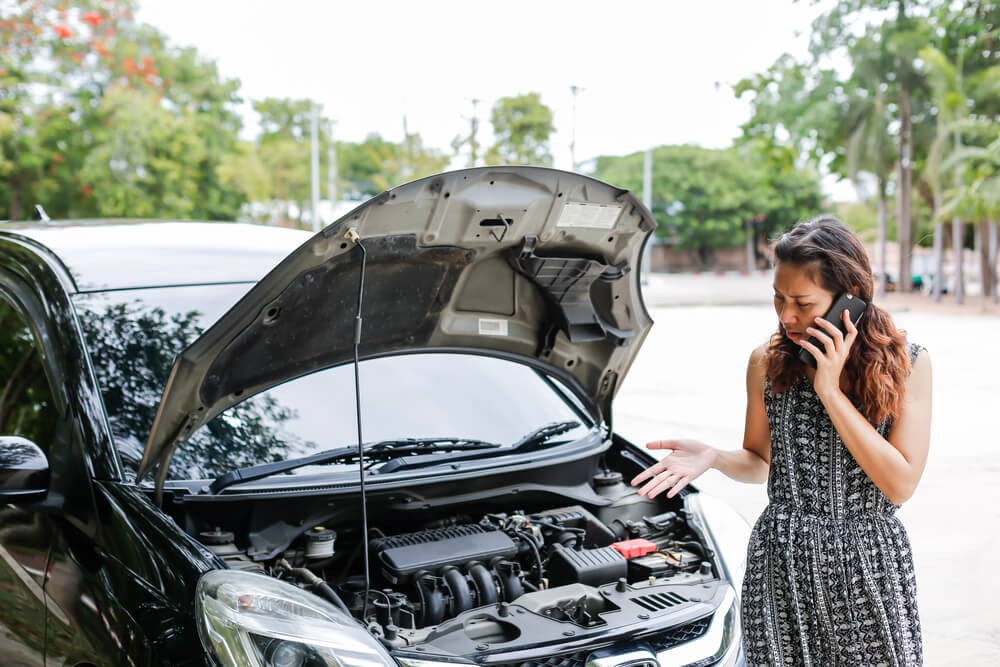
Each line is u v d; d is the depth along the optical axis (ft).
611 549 9.08
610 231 9.03
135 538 7.41
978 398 38.58
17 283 9.77
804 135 133.49
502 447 9.84
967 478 24.21
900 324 84.74
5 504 8.32
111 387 8.76
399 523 9.27
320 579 7.77
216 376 7.88
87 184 103.71
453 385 10.37
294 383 9.53
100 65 105.70
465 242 8.51
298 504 8.31
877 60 126.62
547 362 10.50
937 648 13.85
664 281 183.32
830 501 7.14
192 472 8.39
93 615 7.41
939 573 17.07
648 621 7.77
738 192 243.40
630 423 32.07
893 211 156.04
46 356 8.99
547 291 9.59
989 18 123.13
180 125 111.55
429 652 6.95
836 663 7.17
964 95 117.39
